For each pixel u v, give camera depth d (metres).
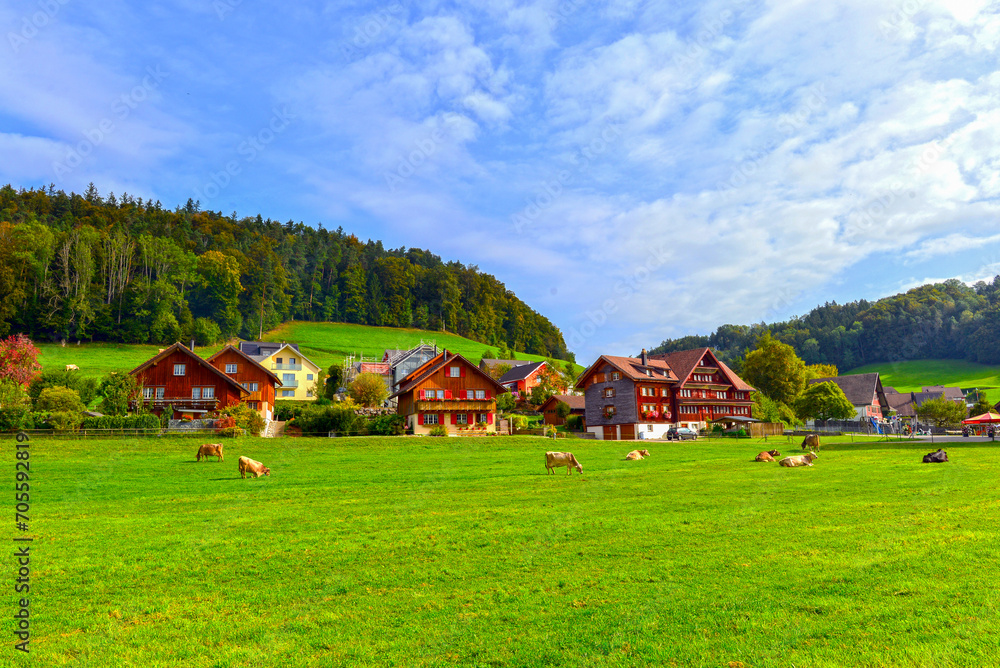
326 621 10.05
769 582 11.12
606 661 8.25
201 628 9.82
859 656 7.95
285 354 104.94
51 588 11.87
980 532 14.22
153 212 191.62
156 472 33.25
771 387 100.06
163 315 122.25
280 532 16.56
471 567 12.87
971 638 8.25
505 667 8.27
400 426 60.44
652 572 12.04
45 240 116.81
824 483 24.27
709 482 25.75
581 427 84.19
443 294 184.62
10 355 57.81
